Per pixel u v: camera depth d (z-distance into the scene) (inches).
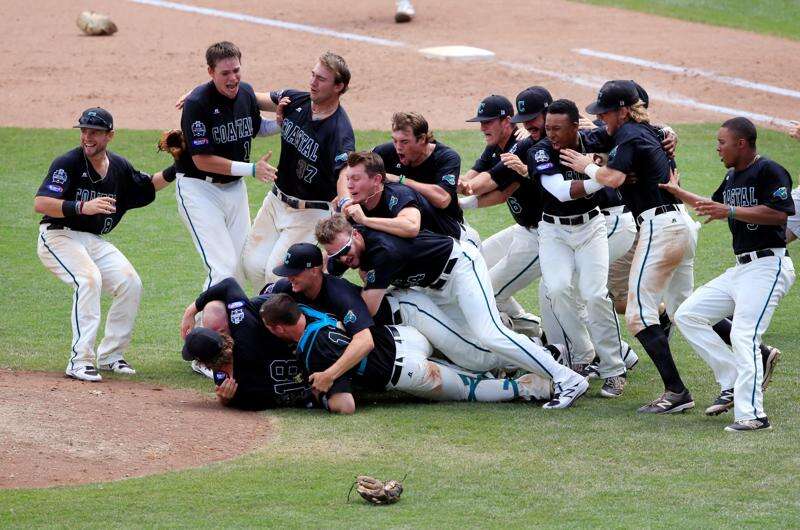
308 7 3371.1
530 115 1122.0
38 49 2856.8
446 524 748.0
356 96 2490.2
